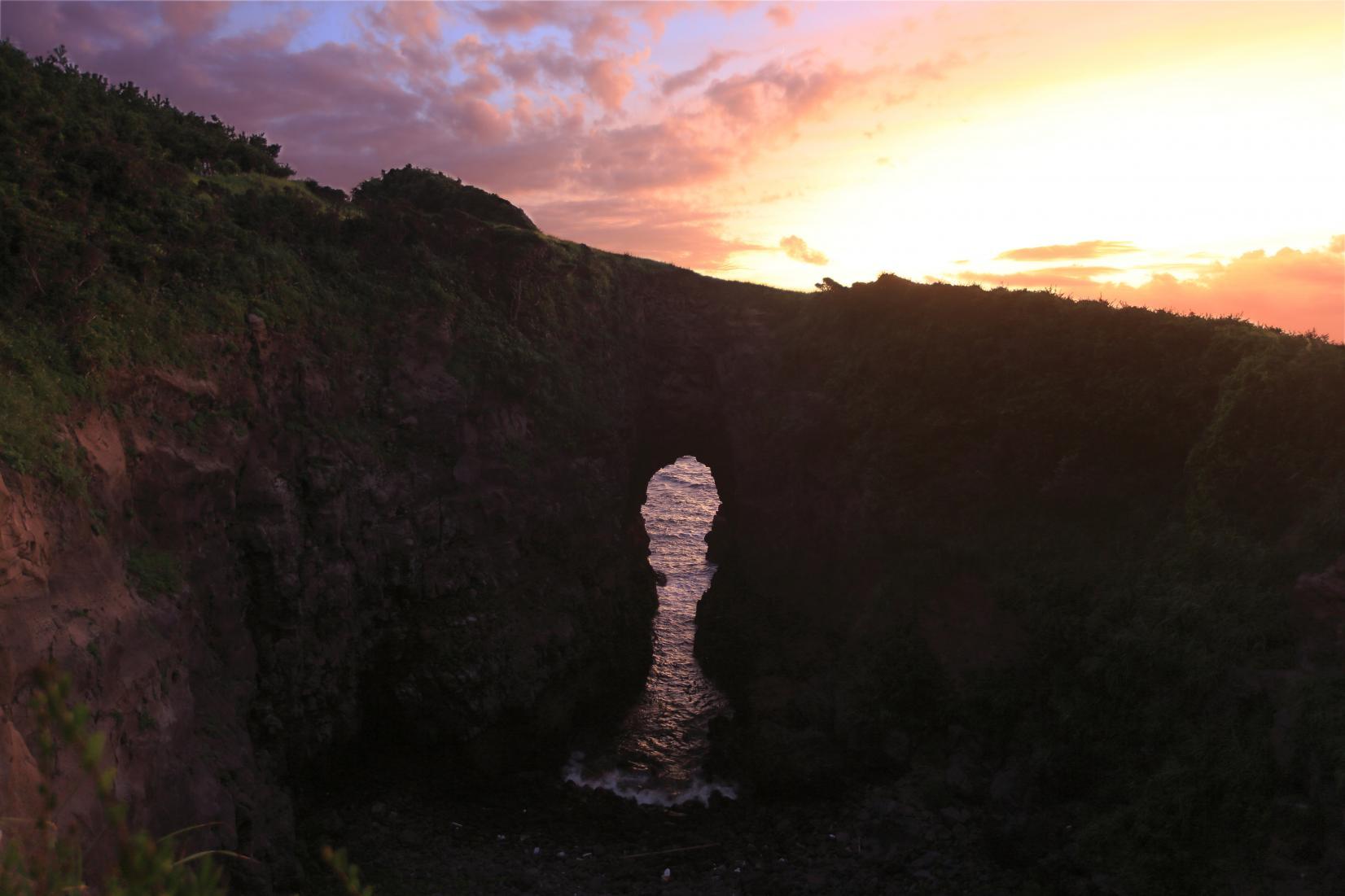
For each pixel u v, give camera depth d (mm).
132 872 3924
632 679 44469
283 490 31266
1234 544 28516
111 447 23531
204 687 26047
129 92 43031
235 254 33469
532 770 35938
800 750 34969
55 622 17797
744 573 51781
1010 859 26578
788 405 47281
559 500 43281
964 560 36594
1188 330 33531
